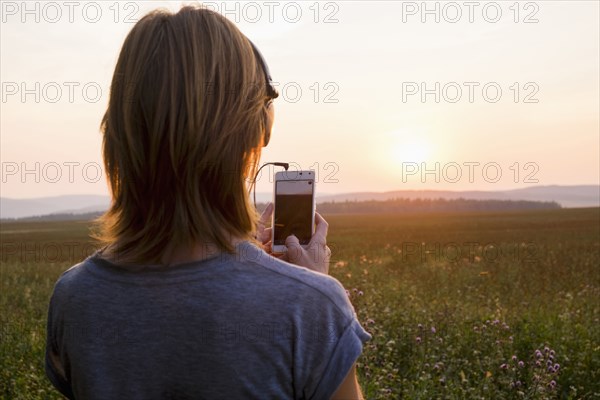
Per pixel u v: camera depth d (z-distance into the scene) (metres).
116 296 1.09
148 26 1.10
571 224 58.00
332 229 54.69
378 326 6.48
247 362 1.01
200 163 1.04
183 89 1.04
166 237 1.06
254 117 1.10
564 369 5.46
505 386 4.94
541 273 14.34
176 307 1.04
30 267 18.00
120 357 1.08
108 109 1.13
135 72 1.07
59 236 56.06
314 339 1.02
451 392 4.60
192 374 1.04
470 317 7.60
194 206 1.05
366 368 4.94
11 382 4.80
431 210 148.62
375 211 153.00
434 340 6.01
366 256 20.31
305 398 1.04
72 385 1.19
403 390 4.75
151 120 1.05
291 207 1.48
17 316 7.83
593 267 15.95
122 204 1.12
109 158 1.14
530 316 7.61
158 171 1.06
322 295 1.03
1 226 98.38
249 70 1.10
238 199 1.10
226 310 1.02
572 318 7.52
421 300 8.93
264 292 1.02
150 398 1.07
